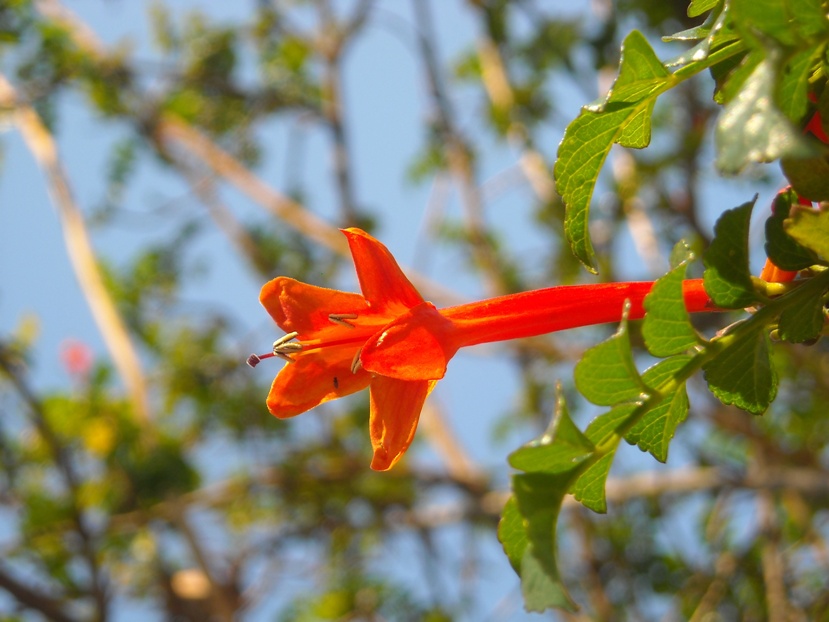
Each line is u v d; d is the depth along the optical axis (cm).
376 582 730
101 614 604
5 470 659
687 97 593
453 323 154
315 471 720
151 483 679
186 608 705
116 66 766
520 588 107
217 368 763
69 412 683
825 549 618
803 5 107
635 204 619
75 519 618
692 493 654
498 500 688
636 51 130
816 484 556
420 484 709
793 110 114
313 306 156
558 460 113
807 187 126
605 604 642
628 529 676
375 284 155
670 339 126
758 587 625
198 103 823
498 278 742
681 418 132
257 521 760
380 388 151
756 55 105
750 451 670
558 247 723
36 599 591
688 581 640
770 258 135
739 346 130
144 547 712
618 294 158
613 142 146
